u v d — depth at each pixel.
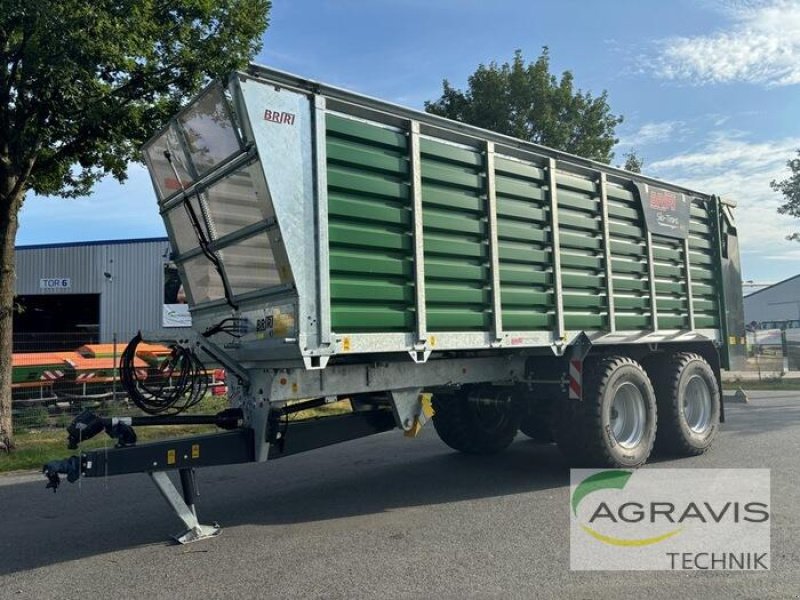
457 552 4.83
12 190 10.45
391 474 7.73
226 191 5.33
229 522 5.79
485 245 6.18
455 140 6.04
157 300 30.84
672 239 8.65
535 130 21.97
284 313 4.93
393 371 5.89
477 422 8.64
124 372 5.37
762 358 32.78
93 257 31.47
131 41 9.55
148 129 11.15
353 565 4.60
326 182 5.02
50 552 5.11
